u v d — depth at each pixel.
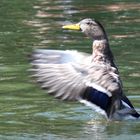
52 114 13.55
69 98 9.62
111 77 10.16
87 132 12.30
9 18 24.98
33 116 13.45
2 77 16.56
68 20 24.23
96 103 10.09
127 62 18.06
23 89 15.46
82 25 12.38
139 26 23.19
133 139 11.87
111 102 10.42
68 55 10.30
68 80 9.82
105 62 11.93
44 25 23.50
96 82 9.98
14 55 18.94
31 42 20.70
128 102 11.62
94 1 29.12
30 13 25.97
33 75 9.88
